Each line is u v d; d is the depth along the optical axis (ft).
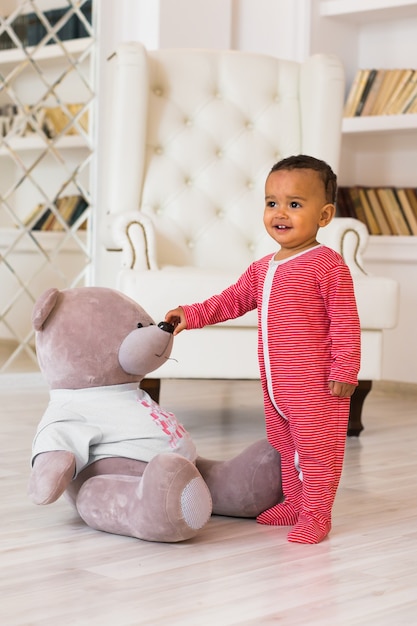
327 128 12.01
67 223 14.28
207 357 9.96
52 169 14.08
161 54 12.03
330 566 5.58
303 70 12.35
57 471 5.97
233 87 12.19
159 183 11.73
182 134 11.94
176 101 12.00
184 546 5.94
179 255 11.68
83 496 6.19
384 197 14.79
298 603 4.90
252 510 6.59
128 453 6.29
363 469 8.53
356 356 6.15
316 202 6.28
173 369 9.91
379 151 15.61
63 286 14.30
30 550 5.77
